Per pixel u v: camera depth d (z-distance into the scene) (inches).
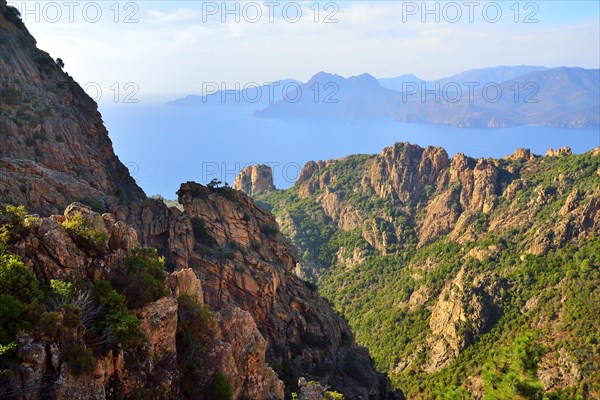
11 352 933.2
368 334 6107.3
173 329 1247.5
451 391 2241.6
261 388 1466.5
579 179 6407.5
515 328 4778.5
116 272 1258.6
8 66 3053.6
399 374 5103.3
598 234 5418.3
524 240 5910.4
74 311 1032.2
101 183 3063.5
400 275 7180.1
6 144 2687.0
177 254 2554.1
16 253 1149.1
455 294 5408.5
